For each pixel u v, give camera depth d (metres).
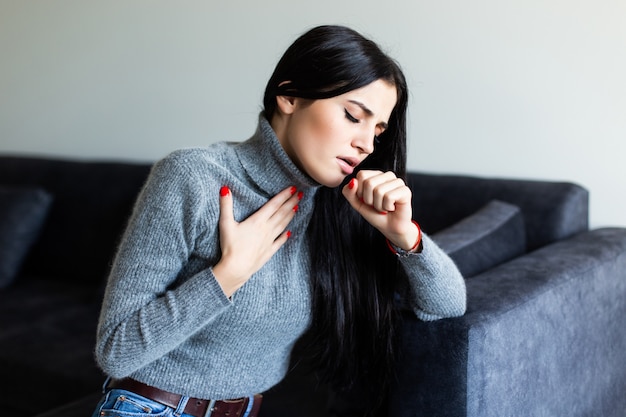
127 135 2.99
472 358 1.30
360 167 1.36
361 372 1.46
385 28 2.37
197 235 1.19
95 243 2.70
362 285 1.39
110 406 1.25
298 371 1.82
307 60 1.17
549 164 2.21
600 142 2.13
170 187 1.16
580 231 2.10
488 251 1.78
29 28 3.17
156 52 2.85
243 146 1.28
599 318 1.75
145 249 1.16
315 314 1.36
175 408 1.26
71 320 2.32
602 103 2.12
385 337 1.39
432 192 2.23
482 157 2.29
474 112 2.28
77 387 1.94
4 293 2.60
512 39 2.20
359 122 1.17
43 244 2.81
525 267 1.66
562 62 2.15
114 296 1.15
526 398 1.46
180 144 2.86
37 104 3.21
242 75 2.66
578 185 2.10
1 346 2.12
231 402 1.31
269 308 1.27
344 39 1.16
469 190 2.18
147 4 2.84
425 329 1.36
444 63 2.30
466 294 1.45
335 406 1.57
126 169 2.74
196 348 1.26
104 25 2.96
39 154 3.25
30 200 2.74
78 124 3.11
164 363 1.25
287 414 1.60
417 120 2.37
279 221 1.23
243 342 1.28
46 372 1.99
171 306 1.13
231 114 2.72
